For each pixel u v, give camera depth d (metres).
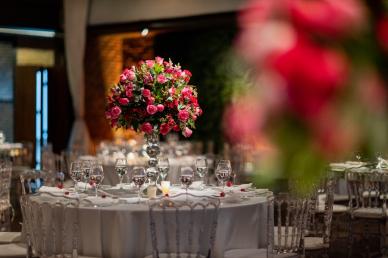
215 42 13.73
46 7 14.73
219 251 4.52
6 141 15.25
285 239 4.84
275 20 0.80
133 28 13.97
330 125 0.77
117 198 4.88
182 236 4.48
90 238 4.59
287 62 0.77
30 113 15.34
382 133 0.78
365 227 8.22
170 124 5.52
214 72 13.70
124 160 5.46
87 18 14.62
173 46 14.36
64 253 4.53
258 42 0.79
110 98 5.54
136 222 4.48
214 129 13.70
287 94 0.77
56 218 4.60
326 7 0.80
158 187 5.34
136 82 5.46
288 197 4.77
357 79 0.79
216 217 4.27
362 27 0.80
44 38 14.99
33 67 15.29
